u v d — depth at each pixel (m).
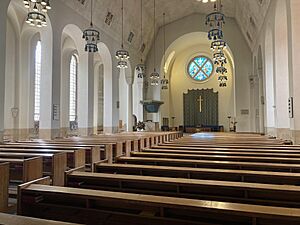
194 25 18.92
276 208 1.90
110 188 3.03
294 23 7.98
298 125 7.91
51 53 10.00
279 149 5.79
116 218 2.29
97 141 7.10
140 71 18.55
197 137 10.95
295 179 3.10
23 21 12.46
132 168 3.69
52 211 2.46
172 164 4.27
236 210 1.87
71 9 11.12
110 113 14.70
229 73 21.98
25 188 2.47
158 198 2.15
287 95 10.20
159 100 19.53
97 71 21.38
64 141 7.31
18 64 12.60
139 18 16.11
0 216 1.72
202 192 2.80
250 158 4.42
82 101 12.71
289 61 8.36
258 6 12.24
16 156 4.39
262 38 12.91
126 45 16.61
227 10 17.05
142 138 7.79
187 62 23.27
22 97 12.78
